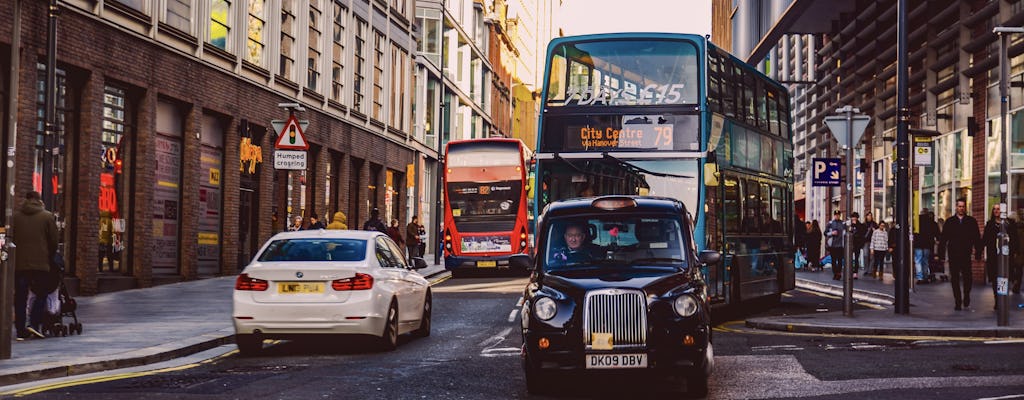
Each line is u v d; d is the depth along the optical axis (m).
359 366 12.34
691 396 10.01
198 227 29.00
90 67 23.05
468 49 63.78
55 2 18.80
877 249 31.61
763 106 21.84
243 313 13.63
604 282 9.92
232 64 30.66
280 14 34.25
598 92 18.02
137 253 25.83
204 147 29.66
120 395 9.99
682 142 17.61
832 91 46.47
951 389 10.07
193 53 28.14
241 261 32.44
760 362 12.39
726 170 18.66
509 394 10.23
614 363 9.70
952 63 32.72
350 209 42.44
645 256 10.77
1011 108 28.03
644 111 17.80
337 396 9.98
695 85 17.77
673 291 9.91
